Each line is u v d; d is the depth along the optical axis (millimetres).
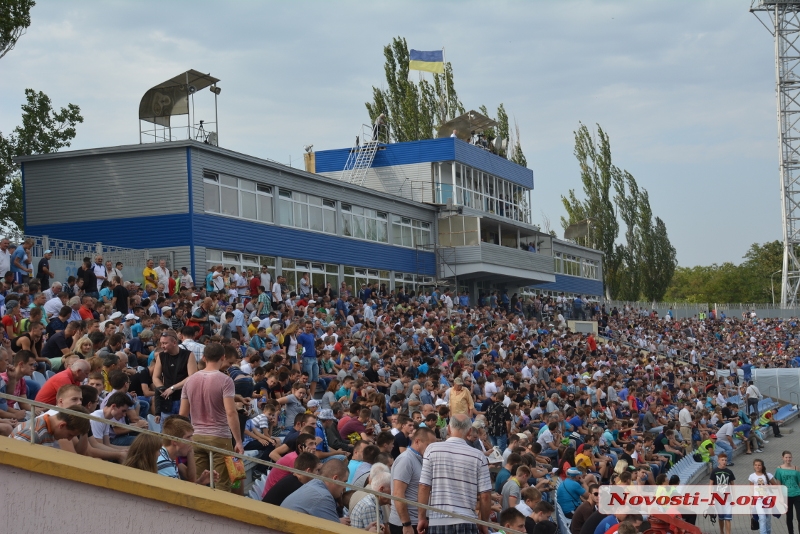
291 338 21844
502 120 67750
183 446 8352
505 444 19797
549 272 57875
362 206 42875
